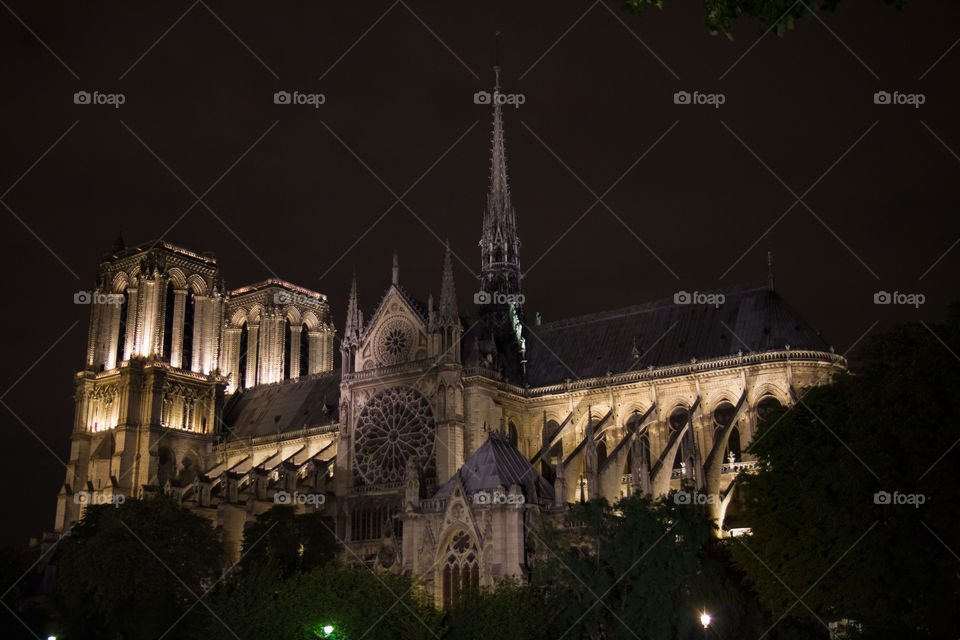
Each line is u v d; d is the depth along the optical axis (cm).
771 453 7919
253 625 7625
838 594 7125
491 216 14412
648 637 7112
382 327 13275
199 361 17288
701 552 7838
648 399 12162
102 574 9850
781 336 11575
